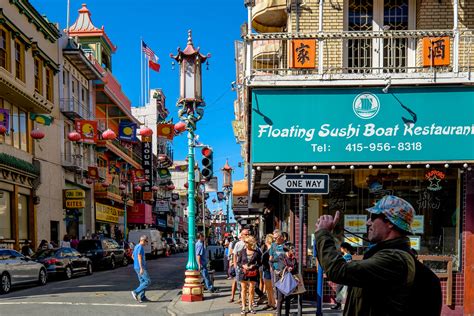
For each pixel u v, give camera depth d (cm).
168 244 4575
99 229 3703
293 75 912
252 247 1008
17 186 2366
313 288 1020
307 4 1028
